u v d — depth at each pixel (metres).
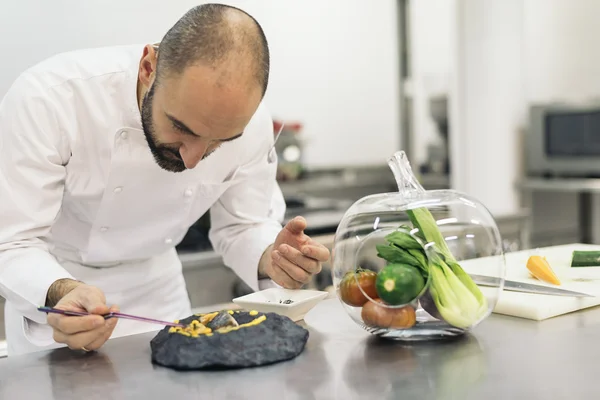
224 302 2.48
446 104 3.77
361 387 0.78
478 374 0.81
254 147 1.50
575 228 3.57
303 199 3.36
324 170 3.86
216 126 0.98
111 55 1.36
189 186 1.42
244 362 0.86
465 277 0.92
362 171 4.03
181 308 1.68
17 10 2.64
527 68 3.78
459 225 0.93
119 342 1.03
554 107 3.14
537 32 3.71
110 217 1.41
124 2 2.90
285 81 3.69
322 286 2.43
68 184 1.35
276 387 0.79
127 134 1.31
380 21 4.11
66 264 1.51
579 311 1.10
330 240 2.58
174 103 0.98
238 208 1.56
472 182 3.25
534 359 0.86
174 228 1.51
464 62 3.21
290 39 3.69
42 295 1.09
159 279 1.61
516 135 3.23
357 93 4.03
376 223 0.94
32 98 1.24
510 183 3.23
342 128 3.97
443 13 3.99
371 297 0.93
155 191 1.39
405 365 0.85
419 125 4.19
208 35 0.96
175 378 0.84
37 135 1.23
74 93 1.29
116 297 1.55
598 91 3.45
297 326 0.95
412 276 0.90
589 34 3.47
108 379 0.85
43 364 0.93
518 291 1.18
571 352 0.88
